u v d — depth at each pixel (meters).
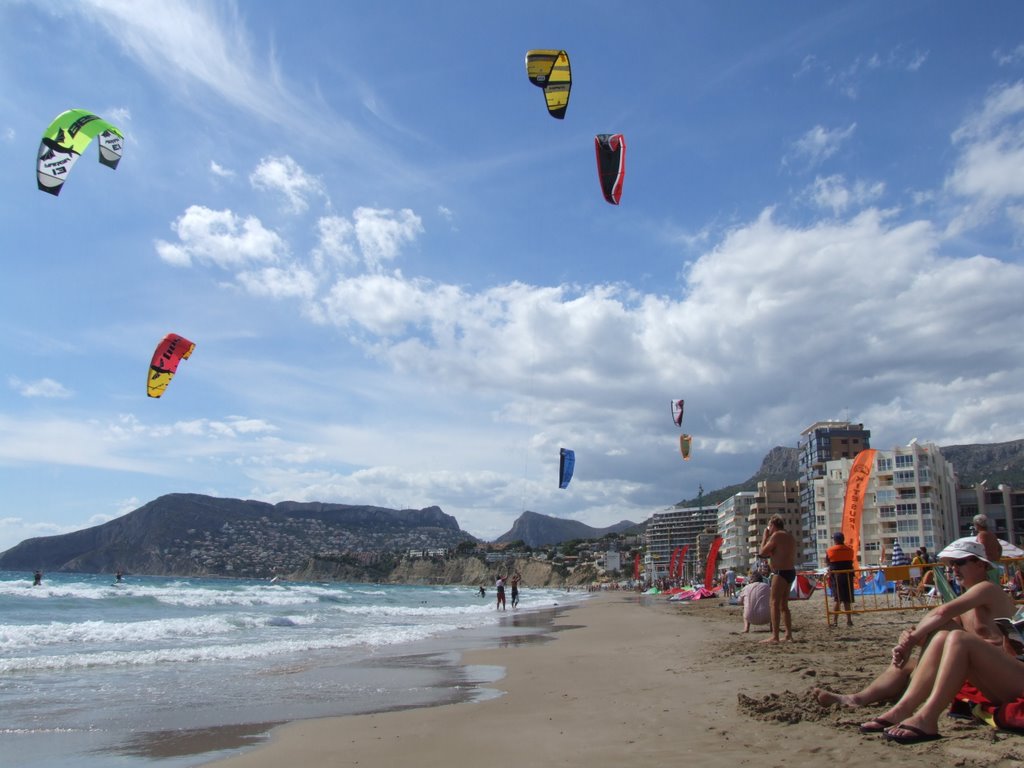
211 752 5.64
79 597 36.81
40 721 6.95
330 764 5.07
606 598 68.88
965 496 99.75
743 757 4.44
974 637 4.47
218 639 16.98
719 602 35.56
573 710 6.60
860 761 4.10
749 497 133.50
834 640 10.62
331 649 14.20
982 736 4.31
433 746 5.45
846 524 20.50
